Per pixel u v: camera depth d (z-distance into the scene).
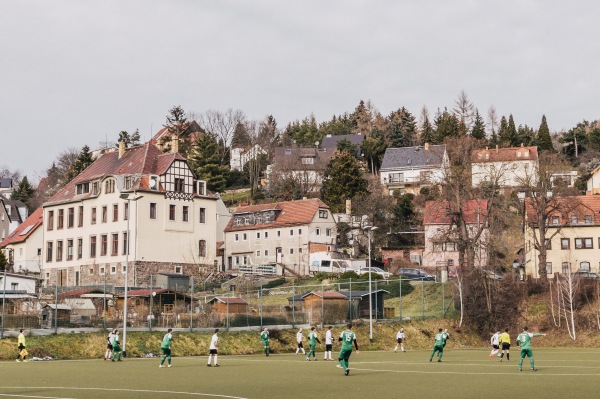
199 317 72.12
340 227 135.75
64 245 118.94
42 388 34.53
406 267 125.31
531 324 90.00
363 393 32.38
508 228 130.25
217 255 142.12
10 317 62.69
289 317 77.69
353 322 81.00
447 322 88.12
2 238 172.25
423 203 149.62
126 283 60.44
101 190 114.12
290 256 131.12
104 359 57.66
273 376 41.44
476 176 124.38
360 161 194.50
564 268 113.19
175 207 113.69
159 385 36.06
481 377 40.56
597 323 86.62
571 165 199.88
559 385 35.59
